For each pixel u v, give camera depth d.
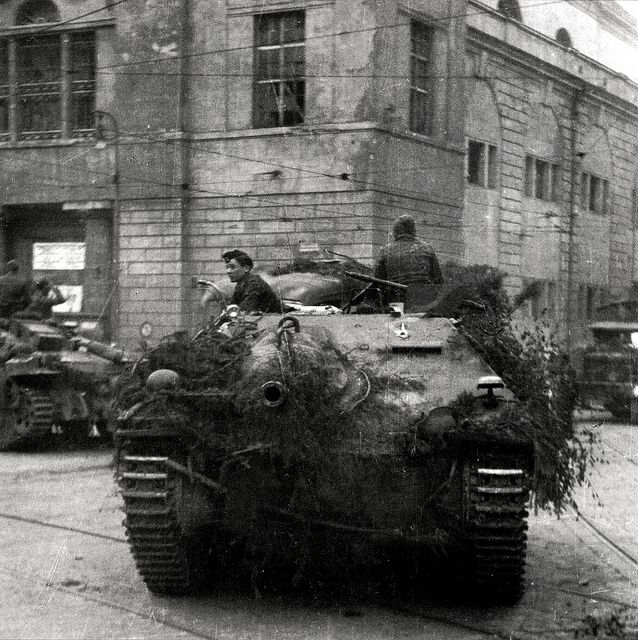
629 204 43.56
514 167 34.69
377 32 25.92
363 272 9.88
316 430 5.78
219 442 5.86
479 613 6.02
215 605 6.14
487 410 5.85
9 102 30.47
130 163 28.64
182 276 27.97
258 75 27.36
